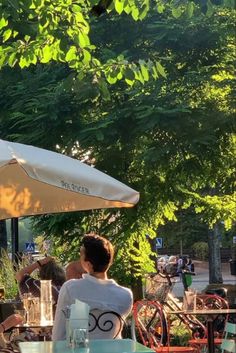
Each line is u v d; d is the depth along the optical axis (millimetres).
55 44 8453
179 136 12922
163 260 30719
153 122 12461
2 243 20094
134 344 5148
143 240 14477
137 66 9445
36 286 9102
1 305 8836
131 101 12906
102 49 13227
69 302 5664
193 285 36219
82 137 12852
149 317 10516
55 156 6227
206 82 13172
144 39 13516
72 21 8188
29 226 14969
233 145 13531
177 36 13125
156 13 13281
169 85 13297
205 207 14844
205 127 12945
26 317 7508
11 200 7809
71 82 8617
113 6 7766
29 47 8477
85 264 5809
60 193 7695
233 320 10492
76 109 13180
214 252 35750
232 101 13125
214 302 11164
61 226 14062
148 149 13008
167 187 13891
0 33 9367
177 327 11531
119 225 14109
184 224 32312
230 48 13641
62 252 14539
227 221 15219
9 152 5730
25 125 13523
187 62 13656
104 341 5305
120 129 12812
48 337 7309
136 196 6266
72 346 4996
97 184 6062
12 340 7430
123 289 5836
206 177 14031
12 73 13969
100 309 5676
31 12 8023
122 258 14227
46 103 13117
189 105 12852
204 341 9320
